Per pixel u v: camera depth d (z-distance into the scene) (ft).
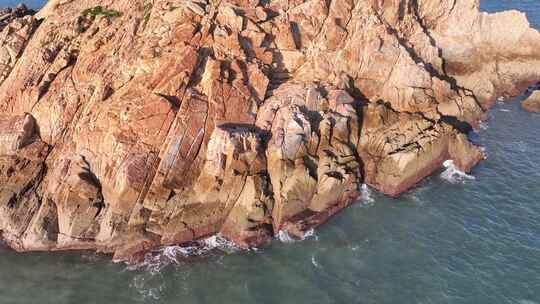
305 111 163.73
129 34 167.22
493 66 232.53
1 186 151.23
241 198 149.79
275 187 152.87
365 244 146.92
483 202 163.22
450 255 141.59
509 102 230.27
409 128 176.24
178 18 164.66
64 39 173.99
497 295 127.13
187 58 154.30
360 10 187.62
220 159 148.36
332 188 156.87
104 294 131.34
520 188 169.78
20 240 147.33
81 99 161.17
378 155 173.58
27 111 163.53
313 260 141.38
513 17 233.14
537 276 132.57
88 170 150.61
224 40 163.32
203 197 149.18
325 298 128.36
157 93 152.05
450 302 125.49
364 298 128.06
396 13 196.54
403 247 145.28
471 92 216.54
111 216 144.15
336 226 154.40
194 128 150.41
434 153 174.81
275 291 131.13
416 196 167.22
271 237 149.48
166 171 146.41
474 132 204.64
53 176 151.02
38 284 135.13
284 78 177.68
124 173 142.51
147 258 142.72
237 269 138.92
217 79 154.71
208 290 131.95
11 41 176.55
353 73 182.91
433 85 193.67
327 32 179.93
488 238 147.33
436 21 224.94
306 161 158.10
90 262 142.72
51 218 146.82
